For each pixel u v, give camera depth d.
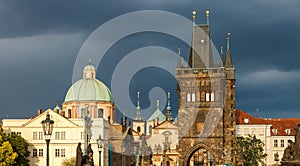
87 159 86.56
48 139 74.75
